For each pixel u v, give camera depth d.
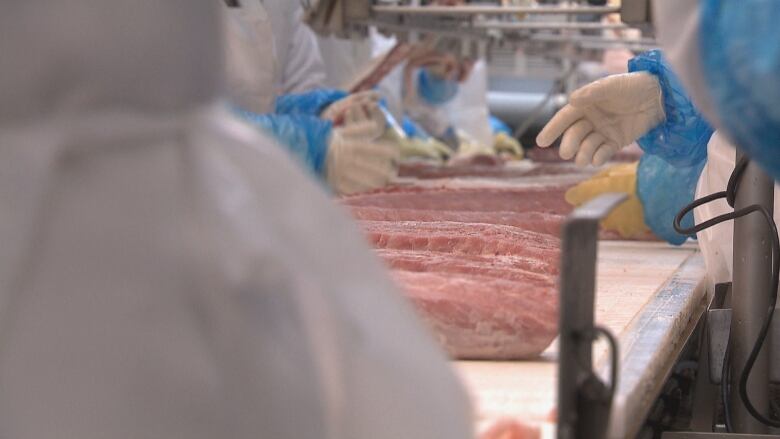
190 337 0.56
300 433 0.57
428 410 0.60
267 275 0.56
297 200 0.59
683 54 0.77
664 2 0.77
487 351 1.09
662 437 1.26
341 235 0.61
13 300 0.57
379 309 0.60
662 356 1.15
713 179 1.79
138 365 0.56
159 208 0.57
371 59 4.49
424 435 0.59
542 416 0.85
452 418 0.61
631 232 2.53
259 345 0.56
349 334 0.58
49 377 0.56
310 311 0.57
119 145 0.57
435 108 5.39
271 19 3.52
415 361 0.60
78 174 0.57
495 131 6.17
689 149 1.71
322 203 0.61
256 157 0.59
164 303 0.56
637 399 0.94
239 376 0.56
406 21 3.30
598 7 2.77
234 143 0.59
